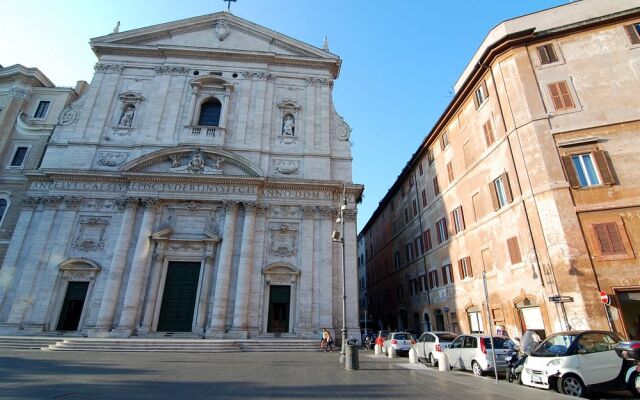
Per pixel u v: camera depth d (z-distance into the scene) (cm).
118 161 2850
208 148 2847
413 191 3381
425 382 1075
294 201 2820
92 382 960
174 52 3247
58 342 2056
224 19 3453
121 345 1992
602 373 970
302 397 825
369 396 849
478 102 2266
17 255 2536
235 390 898
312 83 3306
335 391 906
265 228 2744
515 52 1989
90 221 2642
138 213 2684
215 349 2038
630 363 984
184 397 798
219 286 2483
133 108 3095
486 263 2108
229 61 3303
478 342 1300
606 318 1446
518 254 1814
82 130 2925
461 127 2480
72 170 2691
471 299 2236
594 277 1507
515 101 1919
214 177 2719
